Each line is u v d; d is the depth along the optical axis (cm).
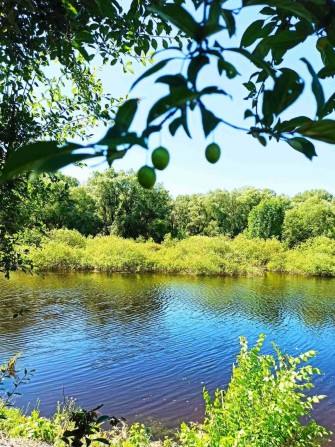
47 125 403
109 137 63
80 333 1541
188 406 1009
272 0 91
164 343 1484
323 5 115
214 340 1550
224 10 86
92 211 5238
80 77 463
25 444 571
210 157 98
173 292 2453
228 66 81
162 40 353
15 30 290
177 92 67
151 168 86
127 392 1076
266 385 436
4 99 357
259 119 93
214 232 6197
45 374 1154
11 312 1772
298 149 90
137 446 556
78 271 3222
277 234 5619
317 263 3688
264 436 397
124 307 1998
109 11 233
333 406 1003
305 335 1650
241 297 2378
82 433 300
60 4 317
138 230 5378
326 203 5409
